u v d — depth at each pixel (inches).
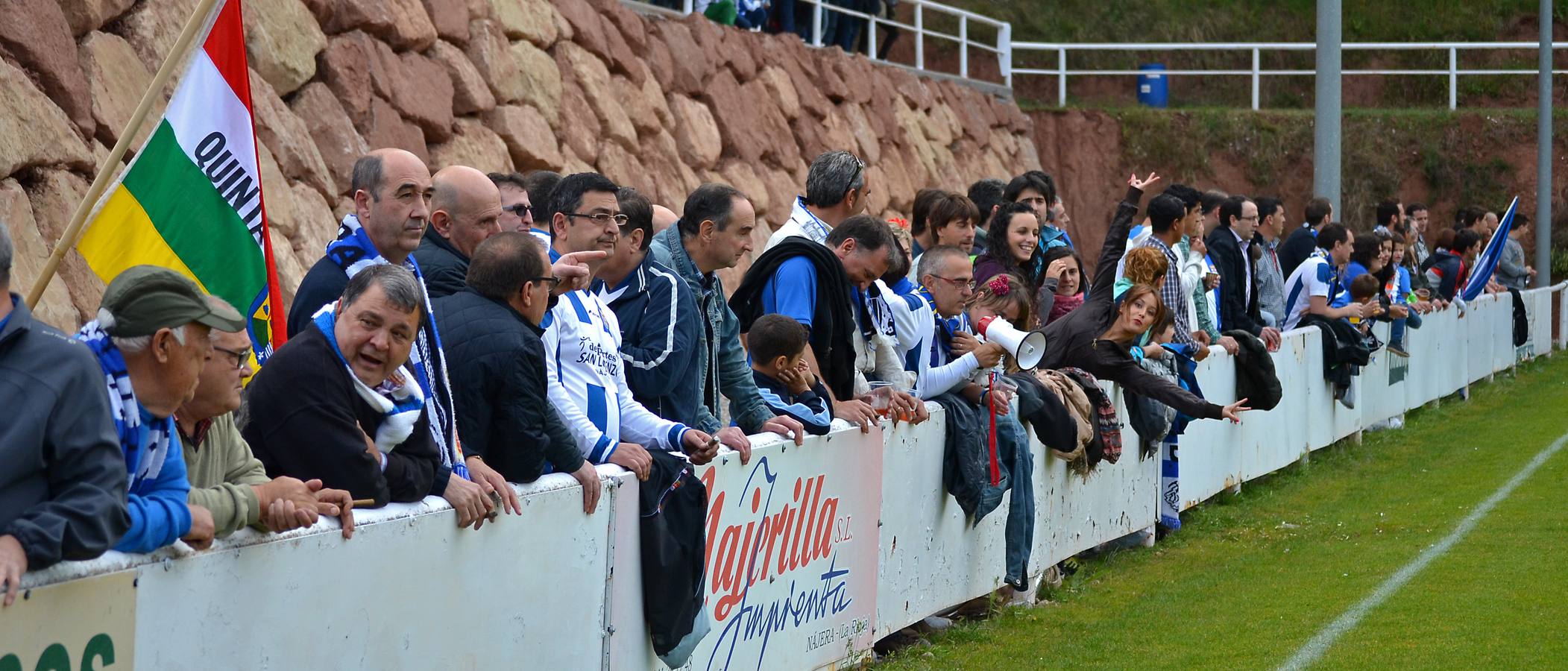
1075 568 257.1
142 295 96.1
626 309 163.9
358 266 144.8
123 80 252.4
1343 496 333.7
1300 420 378.3
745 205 176.2
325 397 114.3
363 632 112.7
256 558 102.0
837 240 196.2
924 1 688.4
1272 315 381.4
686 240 177.5
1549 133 736.3
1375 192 812.0
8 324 89.1
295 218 283.7
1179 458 298.2
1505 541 258.1
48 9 233.1
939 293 212.1
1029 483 222.1
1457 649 184.4
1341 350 394.0
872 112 601.6
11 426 86.9
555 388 145.3
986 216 302.2
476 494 123.6
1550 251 762.2
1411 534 273.7
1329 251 412.2
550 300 147.6
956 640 207.8
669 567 150.3
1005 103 762.2
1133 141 786.8
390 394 120.0
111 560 91.0
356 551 111.2
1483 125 818.2
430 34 360.8
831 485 181.5
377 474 115.2
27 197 215.9
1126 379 255.6
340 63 321.4
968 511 209.9
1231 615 213.8
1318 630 199.6
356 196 146.6
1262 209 380.8
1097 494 260.7
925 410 199.5
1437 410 500.4
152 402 98.0
